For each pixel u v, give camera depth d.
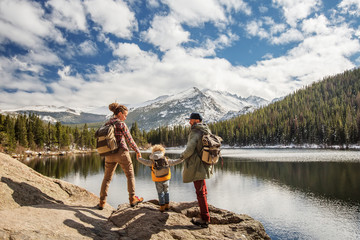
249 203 21.52
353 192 24.16
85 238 3.22
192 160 4.10
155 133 172.38
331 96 184.12
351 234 14.77
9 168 4.86
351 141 101.75
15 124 87.88
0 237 2.57
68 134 117.56
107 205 5.40
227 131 151.75
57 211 3.88
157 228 3.92
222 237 4.02
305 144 120.19
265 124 145.62
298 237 14.50
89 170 43.69
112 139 4.39
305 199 22.36
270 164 47.69
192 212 4.83
